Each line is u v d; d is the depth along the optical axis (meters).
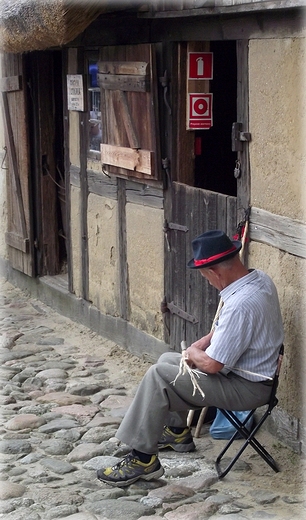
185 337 6.15
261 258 5.05
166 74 6.04
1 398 6.15
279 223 4.83
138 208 6.80
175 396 4.50
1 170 10.12
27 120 9.07
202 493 4.52
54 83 9.05
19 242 9.48
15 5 6.57
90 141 7.72
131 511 4.30
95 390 6.28
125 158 6.59
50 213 9.28
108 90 6.79
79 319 8.25
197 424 5.35
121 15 6.46
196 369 4.54
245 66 5.07
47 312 8.83
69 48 7.85
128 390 6.30
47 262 9.35
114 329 7.46
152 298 6.68
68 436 5.37
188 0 5.30
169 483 4.66
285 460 4.84
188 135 6.13
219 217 5.50
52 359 7.15
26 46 6.79
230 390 4.46
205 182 7.02
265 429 5.20
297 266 4.70
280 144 4.78
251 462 4.88
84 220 7.97
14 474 4.85
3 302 9.35
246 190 5.16
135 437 4.53
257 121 4.99
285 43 4.66
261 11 4.74
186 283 6.06
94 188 7.68
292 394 4.86
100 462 4.96
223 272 4.46
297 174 4.64
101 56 6.88
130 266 7.04
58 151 9.23
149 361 6.82
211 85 6.98
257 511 4.25
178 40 5.88
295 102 4.61
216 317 5.00
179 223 6.10
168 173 6.19
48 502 4.45
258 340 4.42
